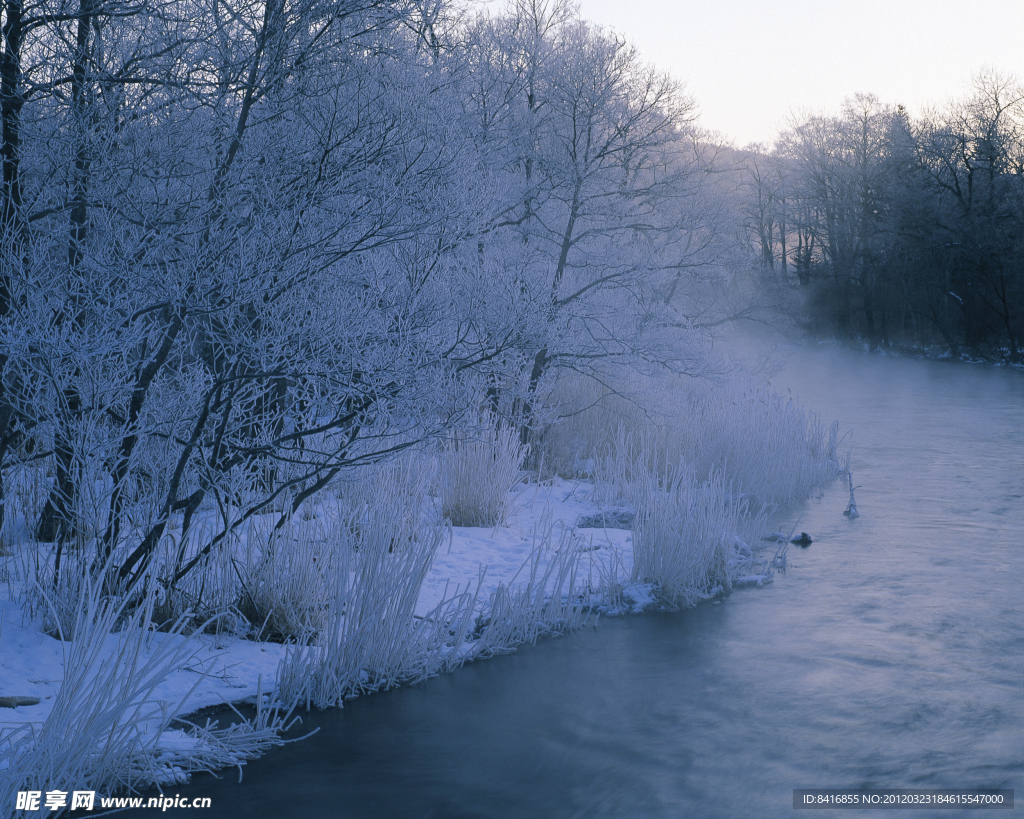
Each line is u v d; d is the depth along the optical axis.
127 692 4.25
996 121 49.12
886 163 52.25
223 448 6.62
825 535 10.31
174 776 4.42
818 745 4.99
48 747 3.96
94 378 5.67
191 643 5.88
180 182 6.43
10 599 6.07
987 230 45.31
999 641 6.69
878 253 52.81
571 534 9.52
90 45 6.36
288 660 5.94
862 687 5.84
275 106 6.65
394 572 6.01
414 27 8.41
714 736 5.11
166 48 6.34
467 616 6.40
